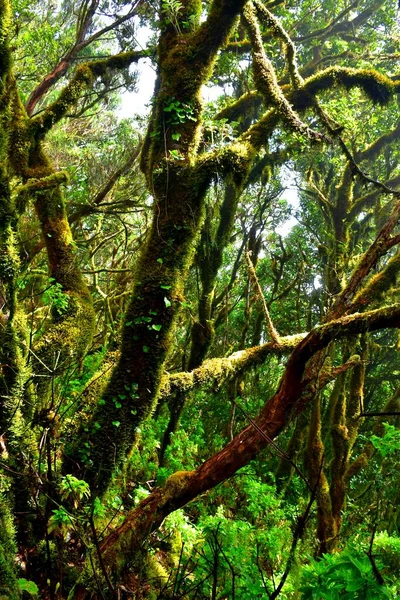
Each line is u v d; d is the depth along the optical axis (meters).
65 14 12.77
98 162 11.62
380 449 5.30
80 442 4.99
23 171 6.53
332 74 6.68
